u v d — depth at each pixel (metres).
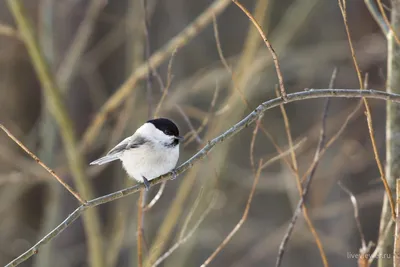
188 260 14.52
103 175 17.09
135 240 12.09
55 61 14.38
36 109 17.70
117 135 11.32
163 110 11.60
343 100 15.95
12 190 14.45
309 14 14.75
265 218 16.70
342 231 14.86
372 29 16.16
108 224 15.88
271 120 16.41
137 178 7.52
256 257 15.82
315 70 15.24
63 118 10.61
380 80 15.09
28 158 15.77
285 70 14.96
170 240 14.23
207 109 16.12
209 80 13.35
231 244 15.69
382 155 15.08
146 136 7.29
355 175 15.26
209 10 11.07
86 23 13.82
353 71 15.39
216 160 12.23
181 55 16.36
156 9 17.53
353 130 15.15
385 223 6.45
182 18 17.16
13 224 16.92
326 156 14.41
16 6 10.54
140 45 12.49
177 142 7.31
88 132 11.61
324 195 13.71
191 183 10.62
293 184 12.84
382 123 15.29
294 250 15.99
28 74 17.48
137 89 12.16
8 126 15.83
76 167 10.57
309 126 16.39
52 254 12.73
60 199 13.14
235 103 11.42
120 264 15.77
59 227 5.69
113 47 16.38
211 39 17.48
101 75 17.70
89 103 16.73
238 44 17.64
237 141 16.22
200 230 13.46
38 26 16.00
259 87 14.67
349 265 15.02
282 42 13.52
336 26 16.48
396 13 6.80
